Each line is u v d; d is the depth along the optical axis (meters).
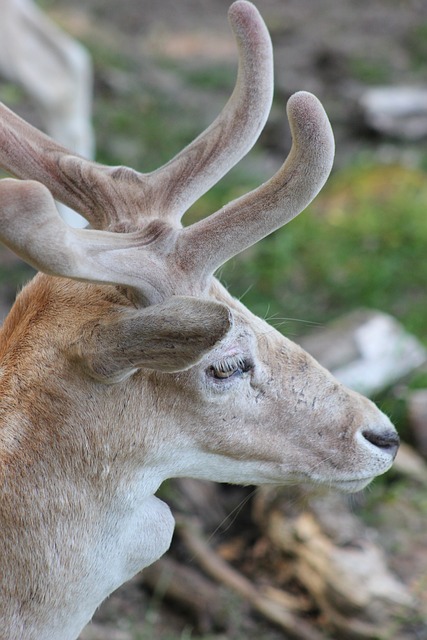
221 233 5.45
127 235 5.33
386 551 9.30
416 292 14.05
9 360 5.49
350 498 9.38
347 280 14.02
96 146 17.88
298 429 5.80
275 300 13.51
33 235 4.59
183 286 5.36
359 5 28.00
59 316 5.43
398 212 15.71
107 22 26.28
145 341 4.92
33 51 13.15
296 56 24.27
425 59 24.66
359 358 11.21
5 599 5.34
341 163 18.48
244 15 5.96
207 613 8.74
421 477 10.20
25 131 5.85
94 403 5.37
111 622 8.72
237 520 9.79
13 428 5.38
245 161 17.83
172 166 5.86
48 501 5.36
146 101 20.81
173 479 9.80
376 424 5.99
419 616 8.35
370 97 19.94
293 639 8.59
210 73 23.16
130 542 5.61
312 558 8.80
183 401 5.48
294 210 5.46
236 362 5.54
